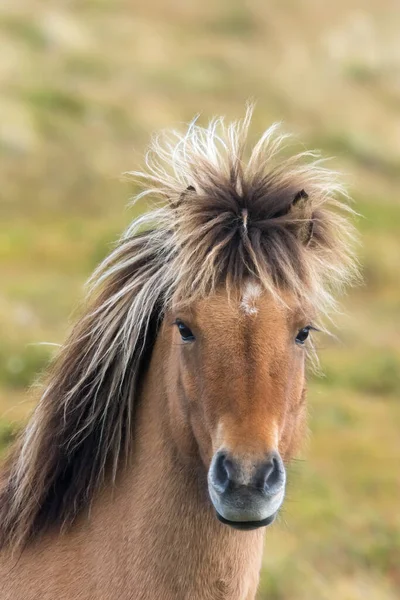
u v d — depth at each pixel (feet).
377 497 101.55
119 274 42.73
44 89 266.57
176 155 44.24
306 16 403.95
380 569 86.33
